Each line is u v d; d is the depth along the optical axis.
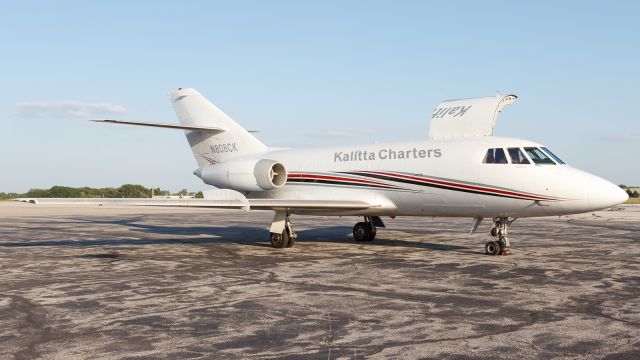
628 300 7.96
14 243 17.45
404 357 5.30
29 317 6.97
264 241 18.03
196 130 19.52
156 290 8.84
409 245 16.36
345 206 15.25
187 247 15.98
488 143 14.12
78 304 7.75
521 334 6.10
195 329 6.36
